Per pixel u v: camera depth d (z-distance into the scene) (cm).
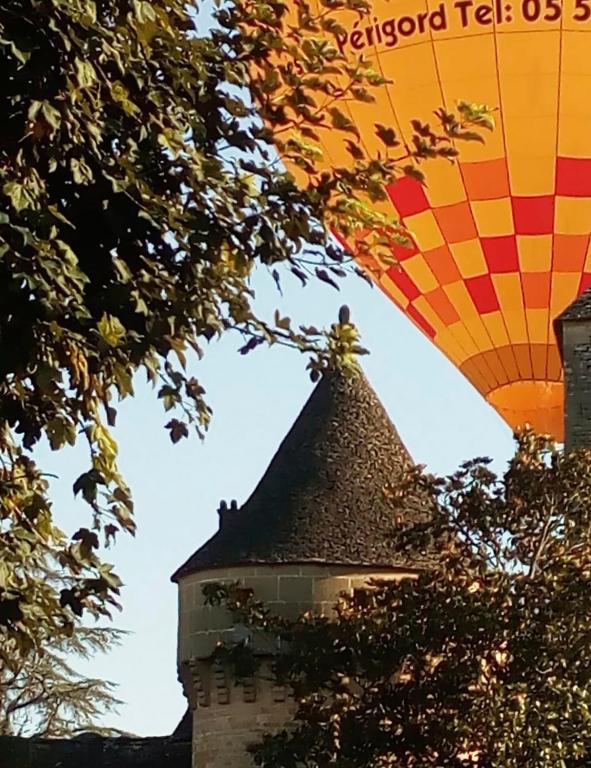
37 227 1673
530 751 3020
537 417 4503
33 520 1788
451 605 3173
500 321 4434
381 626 3241
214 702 3703
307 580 3653
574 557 3262
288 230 1864
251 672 3559
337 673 3272
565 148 4262
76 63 1700
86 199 1808
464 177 4306
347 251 2023
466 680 3133
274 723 3628
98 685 4591
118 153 1812
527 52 4206
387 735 3167
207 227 1809
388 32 4222
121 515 1798
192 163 1831
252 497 3859
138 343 1747
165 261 1827
